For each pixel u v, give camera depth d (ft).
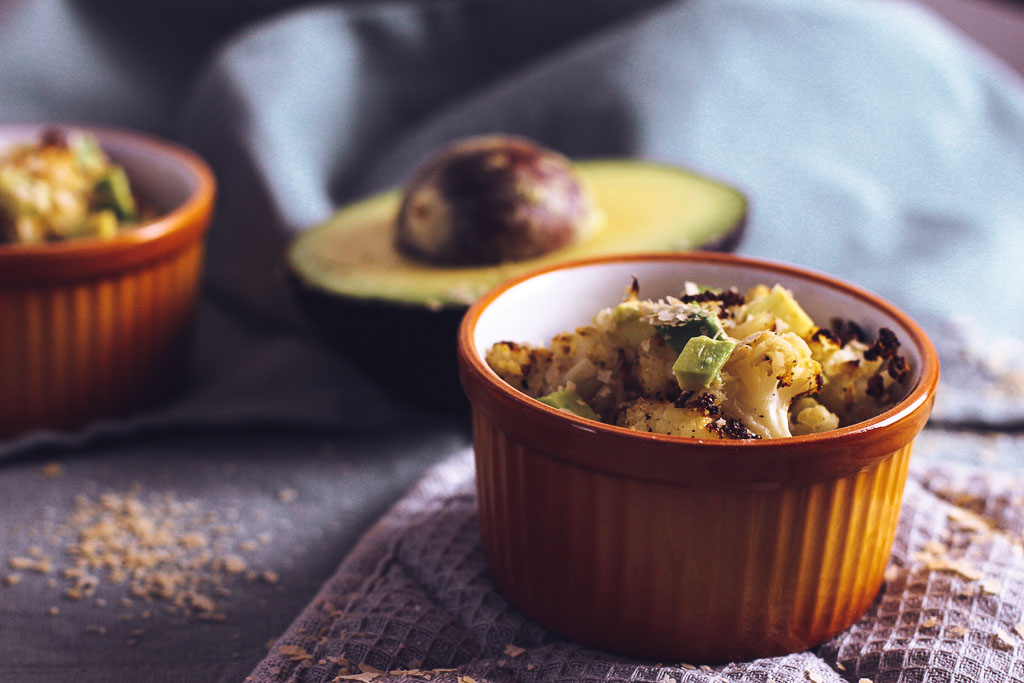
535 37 1.93
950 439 1.46
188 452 1.49
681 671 1.18
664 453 1.13
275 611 1.30
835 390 1.22
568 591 1.20
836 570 1.19
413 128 1.91
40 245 1.44
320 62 1.86
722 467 1.13
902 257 1.69
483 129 1.78
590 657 1.20
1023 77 2.30
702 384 1.18
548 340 1.29
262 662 1.21
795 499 1.15
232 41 1.90
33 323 1.45
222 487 1.43
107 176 1.55
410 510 1.34
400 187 1.75
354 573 1.29
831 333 1.23
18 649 1.27
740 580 1.16
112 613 1.30
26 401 1.48
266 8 2.00
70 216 1.52
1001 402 1.48
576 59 1.79
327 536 1.38
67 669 1.25
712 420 1.17
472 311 1.25
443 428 1.51
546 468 1.18
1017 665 1.18
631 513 1.16
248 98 1.80
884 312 1.24
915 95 1.85
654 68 1.74
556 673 1.19
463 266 1.45
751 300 1.26
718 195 1.51
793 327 1.23
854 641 1.21
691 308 1.20
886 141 1.80
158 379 1.54
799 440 1.13
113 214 1.55
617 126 1.70
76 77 1.94
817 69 1.81
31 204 1.50
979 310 1.62
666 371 1.20
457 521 1.32
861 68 1.83
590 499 1.17
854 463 1.14
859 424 1.15
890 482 1.19
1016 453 1.44
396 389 1.50
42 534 1.37
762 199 1.70
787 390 1.19
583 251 1.44
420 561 1.29
